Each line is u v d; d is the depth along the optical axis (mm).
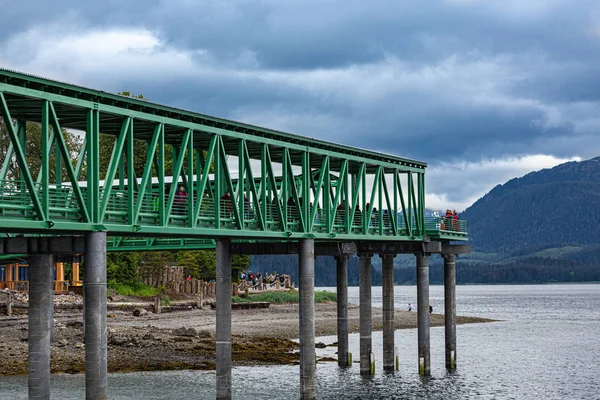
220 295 47625
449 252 63500
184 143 39250
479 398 53844
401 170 57500
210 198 46781
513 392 57188
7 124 30578
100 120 37375
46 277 38000
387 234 56812
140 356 62312
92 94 34000
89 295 33969
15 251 37219
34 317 37875
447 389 56062
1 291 90875
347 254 57062
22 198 32531
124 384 52875
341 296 62406
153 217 38250
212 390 51188
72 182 33000
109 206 38125
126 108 35906
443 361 72188
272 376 57438
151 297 115188
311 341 47219
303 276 47438
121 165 39938
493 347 84312
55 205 34188
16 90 30812
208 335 74375
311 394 46969
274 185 45219
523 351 80812
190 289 133375
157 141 37594
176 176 38812
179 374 56219
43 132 31922
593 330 105500
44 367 38062
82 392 49156
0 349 61062
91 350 33812
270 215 46375
